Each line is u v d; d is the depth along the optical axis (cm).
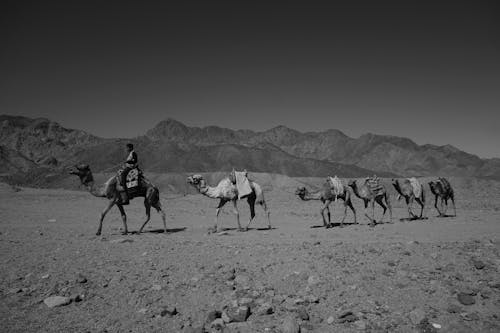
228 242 1292
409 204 2078
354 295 854
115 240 1241
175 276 915
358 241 1327
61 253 1061
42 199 3095
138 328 695
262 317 753
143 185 1473
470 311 808
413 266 1030
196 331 677
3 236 1314
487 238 1388
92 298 796
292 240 1349
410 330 729
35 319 707
